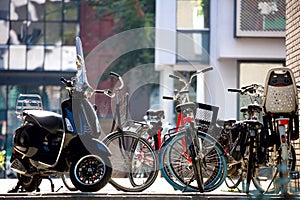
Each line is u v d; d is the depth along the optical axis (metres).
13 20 60.62
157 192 18.97
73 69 60.47
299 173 18.73
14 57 60.25
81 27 60.75
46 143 18.52
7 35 60.53
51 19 60.81
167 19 41.91
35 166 18.58
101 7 60.12
